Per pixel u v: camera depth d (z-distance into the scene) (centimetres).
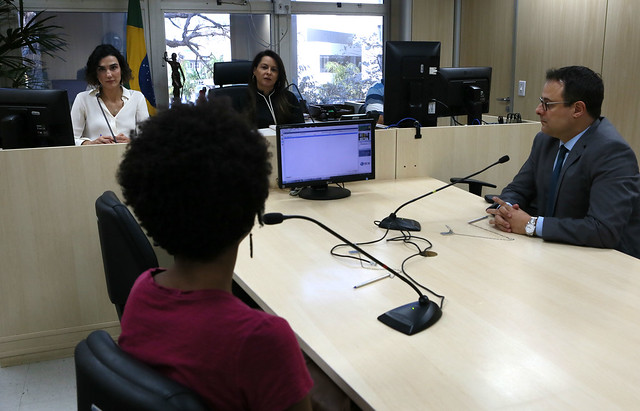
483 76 367
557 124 229
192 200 75
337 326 152
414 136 317
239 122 80
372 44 646
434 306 155
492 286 176
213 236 77
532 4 536
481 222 242
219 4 580
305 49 625
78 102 346
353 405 156
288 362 77
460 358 135
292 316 158
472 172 333
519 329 149
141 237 184
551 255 203
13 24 523
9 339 268
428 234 226
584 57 484
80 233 266
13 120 269
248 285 179
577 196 231
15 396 247
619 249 225
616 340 143
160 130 77
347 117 341
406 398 120
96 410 79
